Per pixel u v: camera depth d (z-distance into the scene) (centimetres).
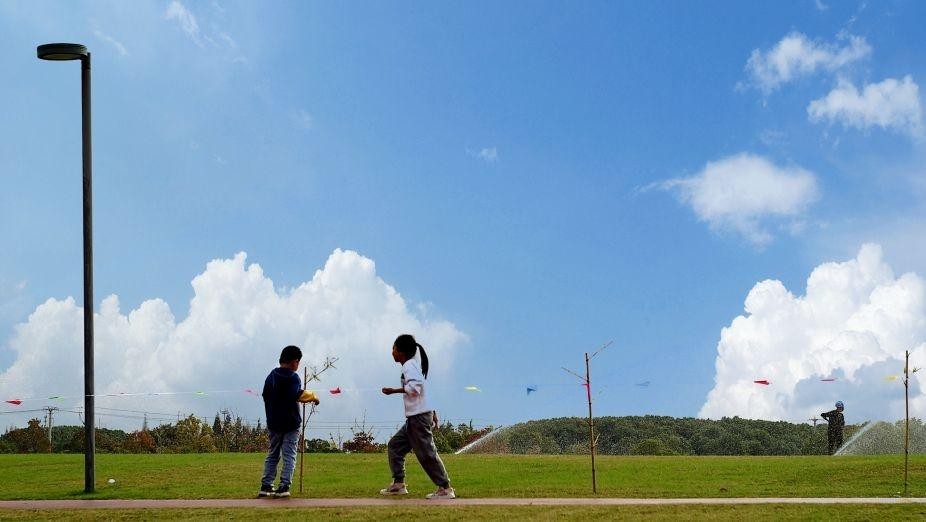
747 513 1088
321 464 1964
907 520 1059
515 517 1044
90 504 1202
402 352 1291
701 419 4297
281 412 1277
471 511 1091
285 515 1062
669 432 4128
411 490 1427
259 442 4153
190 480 1588
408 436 1267
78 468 1819
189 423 4141
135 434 3997
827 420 2908
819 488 1452
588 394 1392
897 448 2952
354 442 3472
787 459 2025
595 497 1292
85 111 1399
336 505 1164
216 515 1065
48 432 4141
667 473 1720
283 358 1293
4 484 1538
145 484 1521
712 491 1391
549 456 2261
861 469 1689
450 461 2039
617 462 1983
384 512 1082
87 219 1385
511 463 1973
